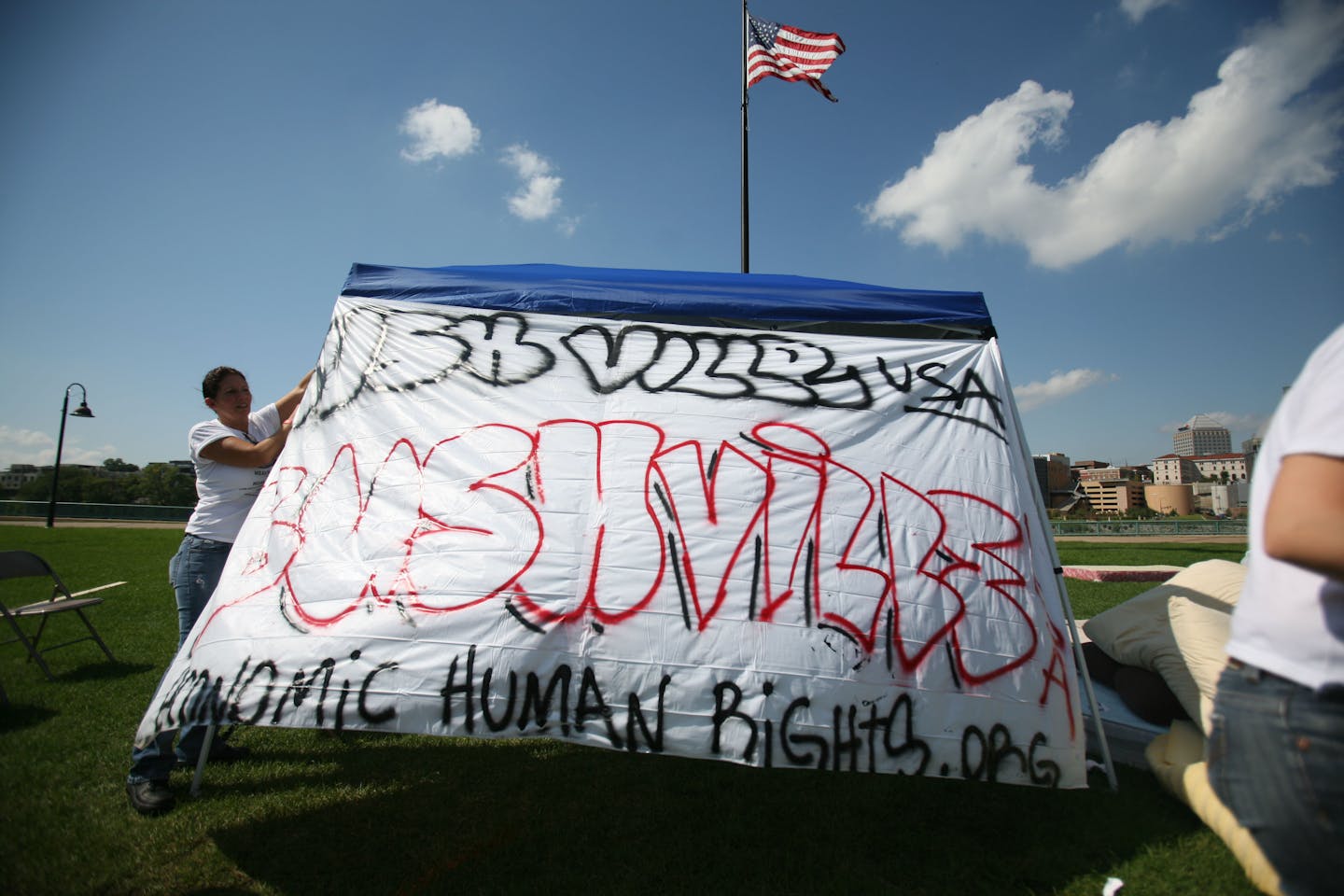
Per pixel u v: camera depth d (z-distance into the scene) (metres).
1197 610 3.34
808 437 3.29
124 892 2.44
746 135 9.39
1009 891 2.46
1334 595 1.23
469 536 2.99
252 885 2.49
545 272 4.23
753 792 3.26
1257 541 1.40
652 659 2.76
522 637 2.77
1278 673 1.28
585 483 3.11
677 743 2.65
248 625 2.88
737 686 2.73
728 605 2.87
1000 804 3.10
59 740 3.80
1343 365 1.23
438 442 3.28
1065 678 2.98
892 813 3.05
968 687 2.83
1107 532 41.44
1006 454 3.41
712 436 3.26
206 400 3.67
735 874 2.57
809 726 2.69
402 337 3.68
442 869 2.59
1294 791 1.24
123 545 18.75
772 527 3.04
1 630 6.83
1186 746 3.05
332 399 3.56
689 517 3.04
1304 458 1.20
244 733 4.02
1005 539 3.19
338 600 2.89
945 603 2.97
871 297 3.91
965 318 3.88
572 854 2.70
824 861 2.66
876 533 3.08
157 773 3.04
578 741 2.64
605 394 3.39
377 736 4.00
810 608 2.88
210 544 3.47
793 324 3.79
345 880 2.52
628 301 3.76
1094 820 2.90
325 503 3.20
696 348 3.55
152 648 6.05
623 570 2.91
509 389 3.42
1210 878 2.46
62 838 2.75
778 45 9.75
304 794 3.21
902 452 3.31
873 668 2.79
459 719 2.65
